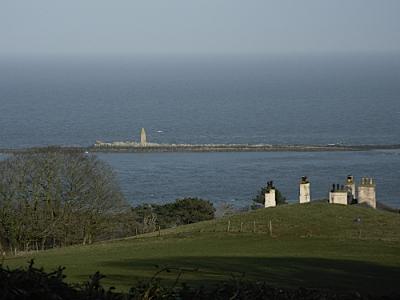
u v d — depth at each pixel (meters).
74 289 22.56
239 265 61.03
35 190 107.75
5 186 106.62
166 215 136.88
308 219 87.75
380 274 56.53
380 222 86.44
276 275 55.38
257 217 90.62
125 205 115.88
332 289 48.91
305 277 54.56
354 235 79.88
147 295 23.14
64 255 75.31
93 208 109.94
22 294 20.62
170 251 73.81
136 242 83.81
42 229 106.50
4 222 105.81
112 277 52.59
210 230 86.94
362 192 99.75
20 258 74.31
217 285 26.36
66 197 108.88
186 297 24.66
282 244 75.75
